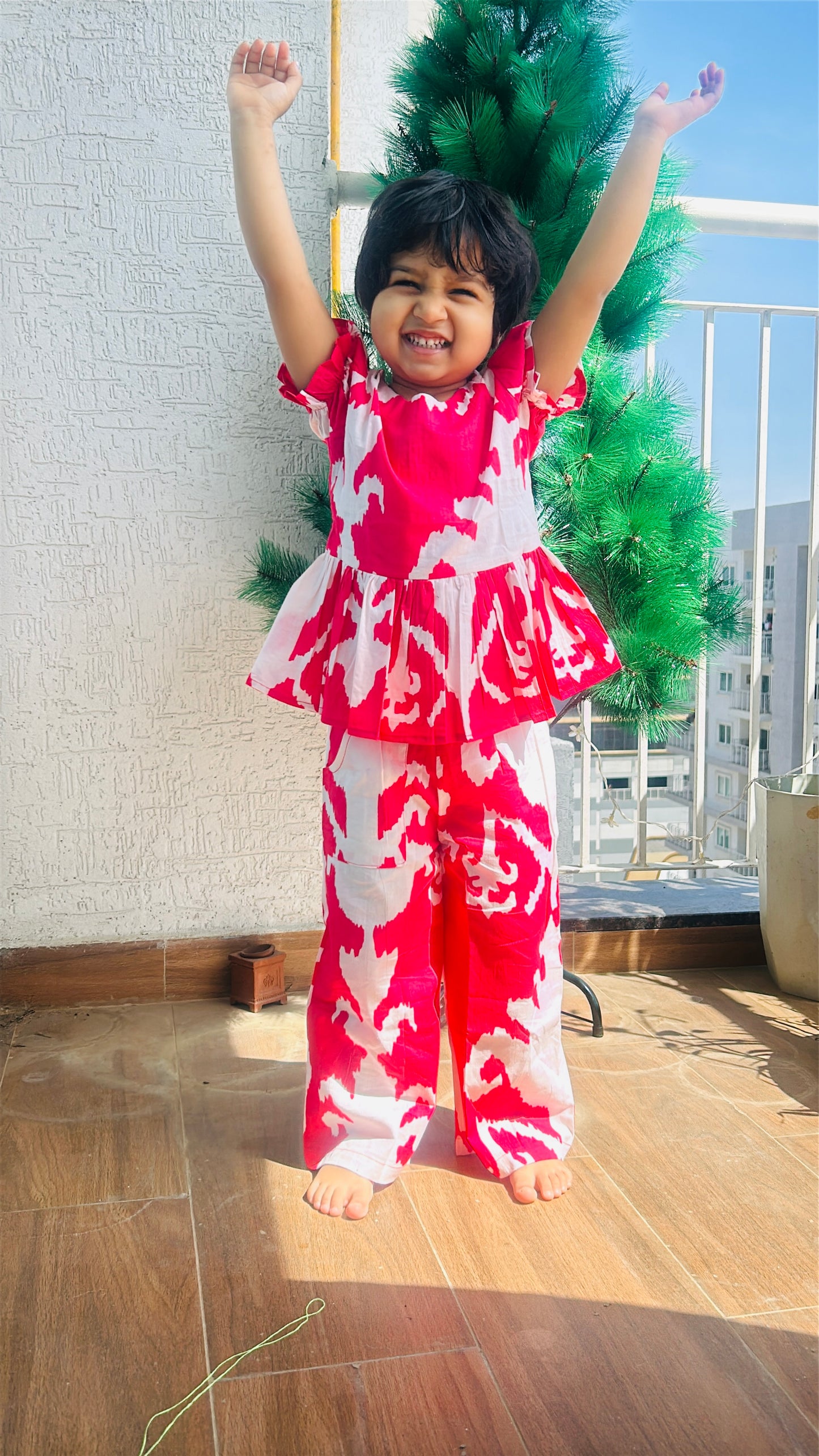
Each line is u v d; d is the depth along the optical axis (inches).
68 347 70.0
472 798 48.7
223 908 76.5
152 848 75.0
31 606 71.7
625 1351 39.3
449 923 52.0
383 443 47.0
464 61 60.4
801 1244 46.4
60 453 70.7
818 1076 63.5
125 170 69.2
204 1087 61.1
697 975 81.7
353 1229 47.1
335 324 50.2
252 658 74.5
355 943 49.8
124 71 68.5
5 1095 59.8
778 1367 38.6
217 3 69.1
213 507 73.0
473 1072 51.9
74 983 73.8
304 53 70.4
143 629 73.1
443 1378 37.7
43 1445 34.5
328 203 71.9
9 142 67.7
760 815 78.8
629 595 59.7
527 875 50.0
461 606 46.3
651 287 61.1
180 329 71.1
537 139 55.5
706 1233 47.2
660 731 65.9
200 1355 38.8
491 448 47.3
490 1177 52.1
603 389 57.1
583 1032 69.9
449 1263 44.7
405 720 46.9
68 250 69.2
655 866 90.7
